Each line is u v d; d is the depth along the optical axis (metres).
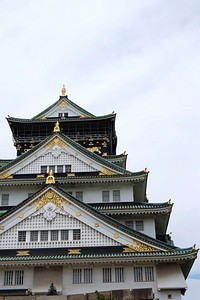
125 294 32.38
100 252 38.31
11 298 31.84
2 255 38.38
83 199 47.00
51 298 31.84
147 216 44.38
